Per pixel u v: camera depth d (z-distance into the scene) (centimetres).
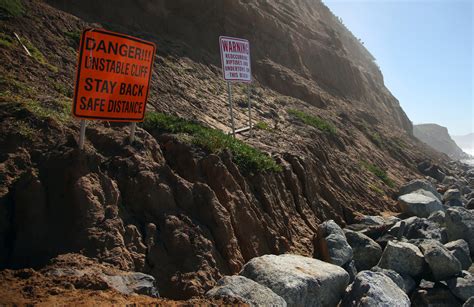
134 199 734
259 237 861
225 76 1232
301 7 3566
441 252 857
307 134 1584
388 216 1348
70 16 1462
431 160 2798
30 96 900
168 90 1406
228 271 737
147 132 898
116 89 725
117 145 805
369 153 2069
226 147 996
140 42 747
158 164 815
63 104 904
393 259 878
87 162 709
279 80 2202
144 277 569
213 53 2052
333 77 3014
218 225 780
